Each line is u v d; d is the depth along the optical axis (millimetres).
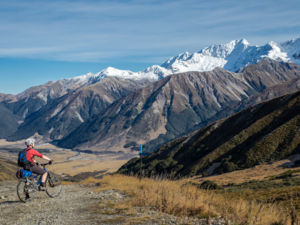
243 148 106500
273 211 9578
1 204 11812
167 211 9945
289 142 90188
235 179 64688
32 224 8148
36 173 11898
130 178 23312
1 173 84750
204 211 9711
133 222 8359
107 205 11570
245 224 8344
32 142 11703
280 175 50844
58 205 11484
